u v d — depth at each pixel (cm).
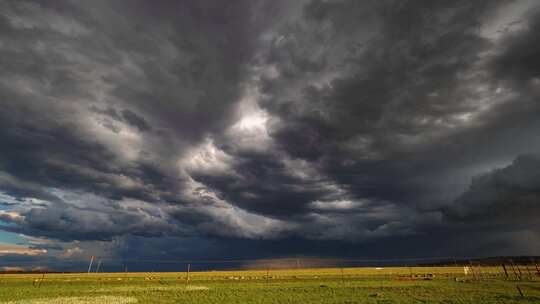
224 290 5616
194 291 5506
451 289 5194
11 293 5388
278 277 9756
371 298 4281
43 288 6316
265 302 4081
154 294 5103
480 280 7044
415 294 4631
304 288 5772
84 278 10250
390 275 9956
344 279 8312
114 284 7375
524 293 4519
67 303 4184
